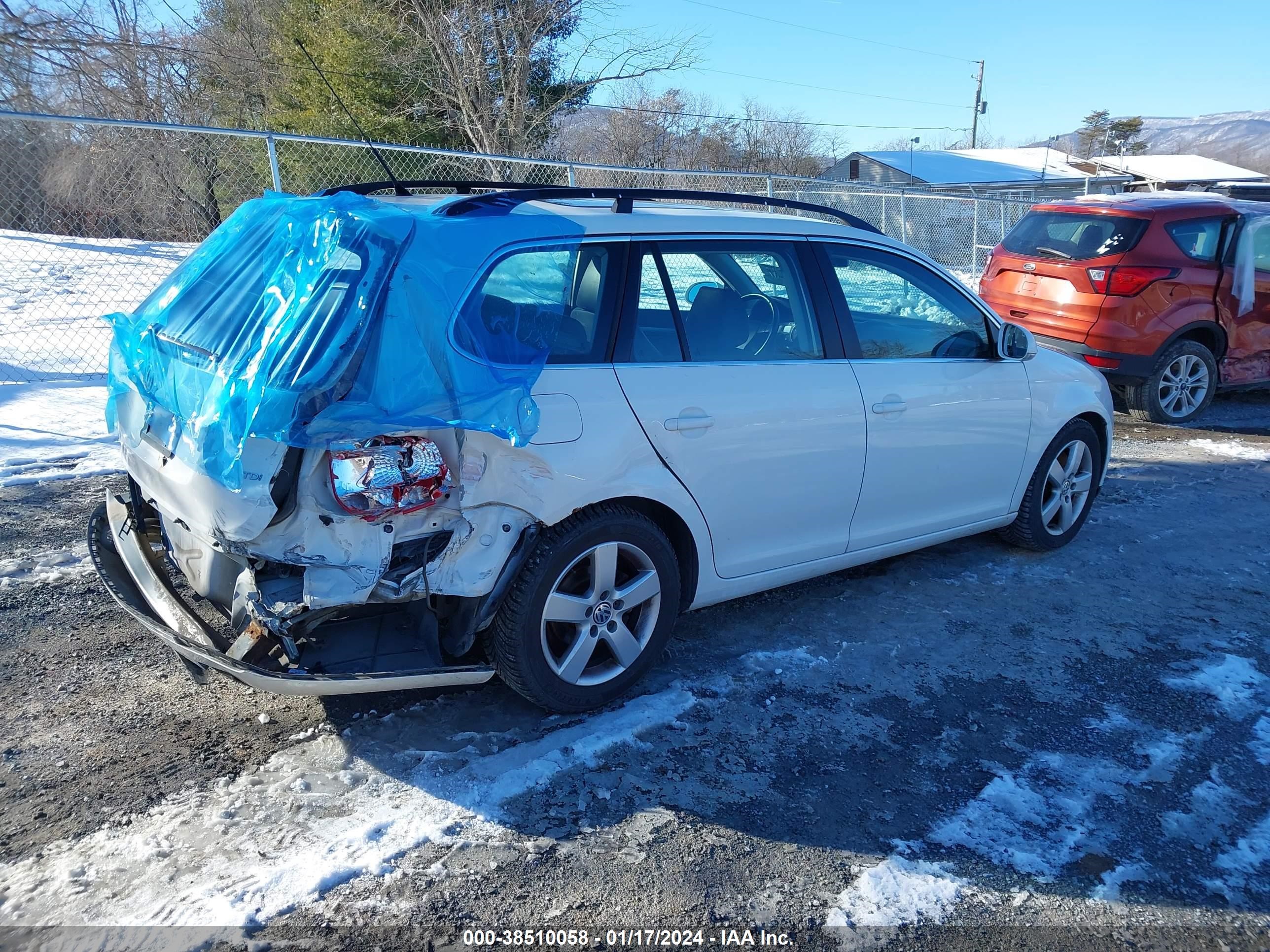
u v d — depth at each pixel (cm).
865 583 489
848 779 322
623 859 277
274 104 2273
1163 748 349
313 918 248
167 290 345
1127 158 3869
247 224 338
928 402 435
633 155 2638
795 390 382
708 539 369
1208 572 521
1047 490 527
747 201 419
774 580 404
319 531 272
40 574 454
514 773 312
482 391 288
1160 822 306
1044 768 334
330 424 262
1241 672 409
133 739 323
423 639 303
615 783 311
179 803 290
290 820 285
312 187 1135
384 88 1855
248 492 265
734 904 262
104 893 252
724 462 361
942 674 397
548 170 1402
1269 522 609
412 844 277
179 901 250
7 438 664
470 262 302
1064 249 873
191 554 313
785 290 397
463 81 1680
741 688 377
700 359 360
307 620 276
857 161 4112
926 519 457
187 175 1062
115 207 1032
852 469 408
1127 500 647
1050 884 276
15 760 309
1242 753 348
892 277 436
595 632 340
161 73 1806
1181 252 838
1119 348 834
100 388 821
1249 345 891
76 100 1619
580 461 315
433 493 283
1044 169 3766
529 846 279
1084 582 501
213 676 363
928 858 284
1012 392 477
